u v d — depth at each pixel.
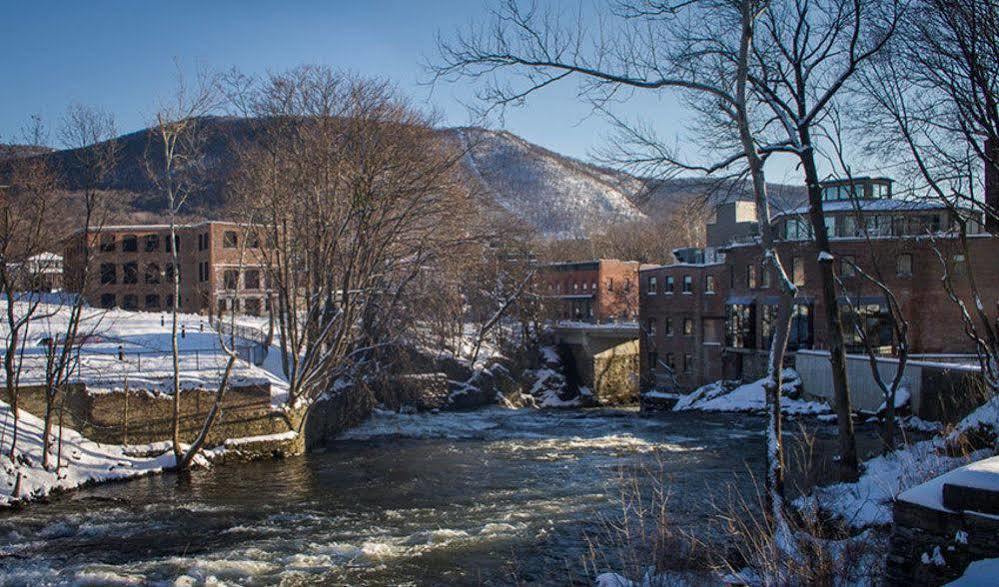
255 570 15.98
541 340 71.25
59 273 38.75
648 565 13.04
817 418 35.88
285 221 33.53
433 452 32.19
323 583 15.16
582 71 14.88
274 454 30.56
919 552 8.45
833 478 19.03
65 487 23.61
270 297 40.03
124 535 18.89
